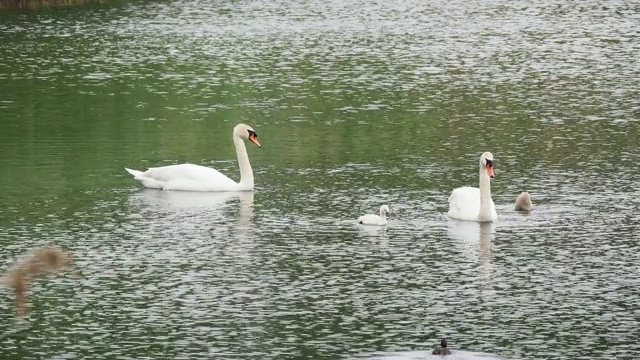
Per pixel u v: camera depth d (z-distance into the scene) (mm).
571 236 29516
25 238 29594
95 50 65000
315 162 39094
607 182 35406
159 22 77125
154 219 31672
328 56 63188
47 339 22453
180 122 46312
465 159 39156
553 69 58719
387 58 62531
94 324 23312
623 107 48406
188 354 21531
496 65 60125
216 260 27734
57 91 53000
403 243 29109
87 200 33812
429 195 34188
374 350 21469
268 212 32375
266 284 25828
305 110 48625
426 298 24781
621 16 80312
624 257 27656
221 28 74625
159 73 57750
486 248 28562
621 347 21688
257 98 51344
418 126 45094
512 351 21438
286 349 21656
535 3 88562
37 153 40469
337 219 31484
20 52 64188
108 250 28578
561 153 39844
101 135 43781
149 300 24781
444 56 63250
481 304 24359
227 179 35469
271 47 66375
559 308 24047
